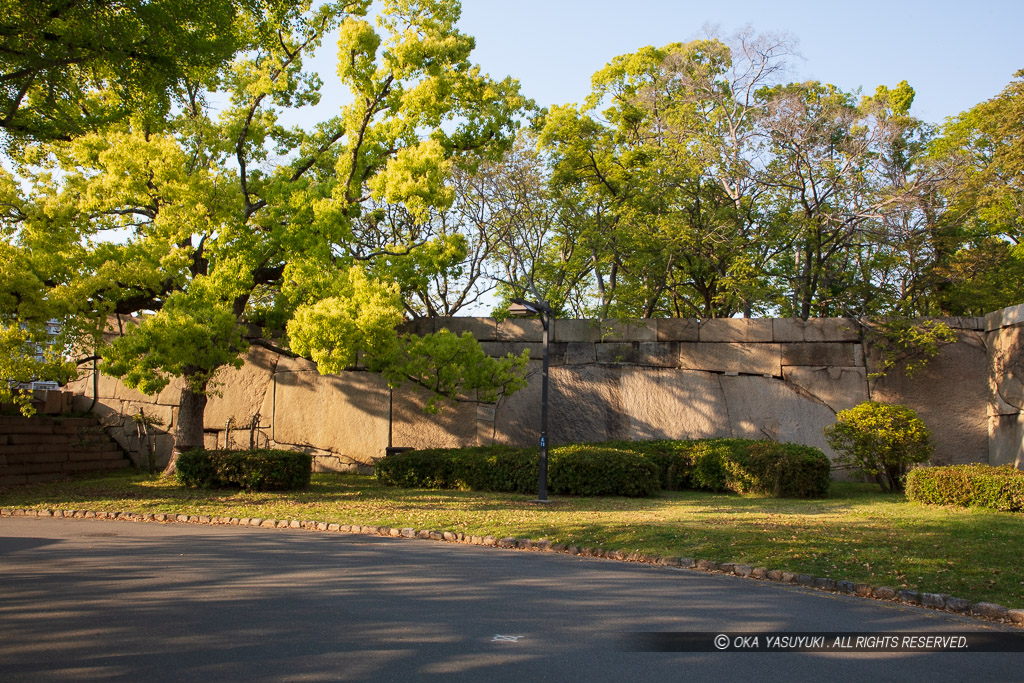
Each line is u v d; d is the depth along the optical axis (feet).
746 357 56.80
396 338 47.67
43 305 42.09
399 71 49.70
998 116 62.08
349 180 51.75
